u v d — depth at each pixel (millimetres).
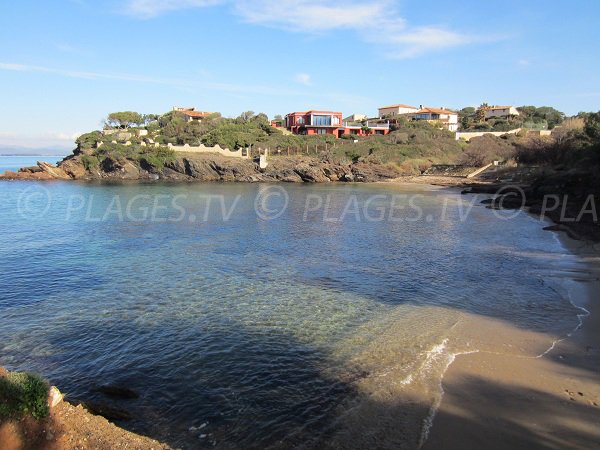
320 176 91938
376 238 30594
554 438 8156
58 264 22906
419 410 9188
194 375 11203
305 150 108188
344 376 10898
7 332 14000
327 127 129000
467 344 12508
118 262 23375
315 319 14984
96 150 95000
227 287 18812
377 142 113562
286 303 16703
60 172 93250
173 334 13828
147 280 19953
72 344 13125
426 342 12719
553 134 95500
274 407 9648
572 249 25359
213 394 10281
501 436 8242
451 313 15266
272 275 20719
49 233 32500
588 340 12664
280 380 10844
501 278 19672
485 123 144125
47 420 7824
